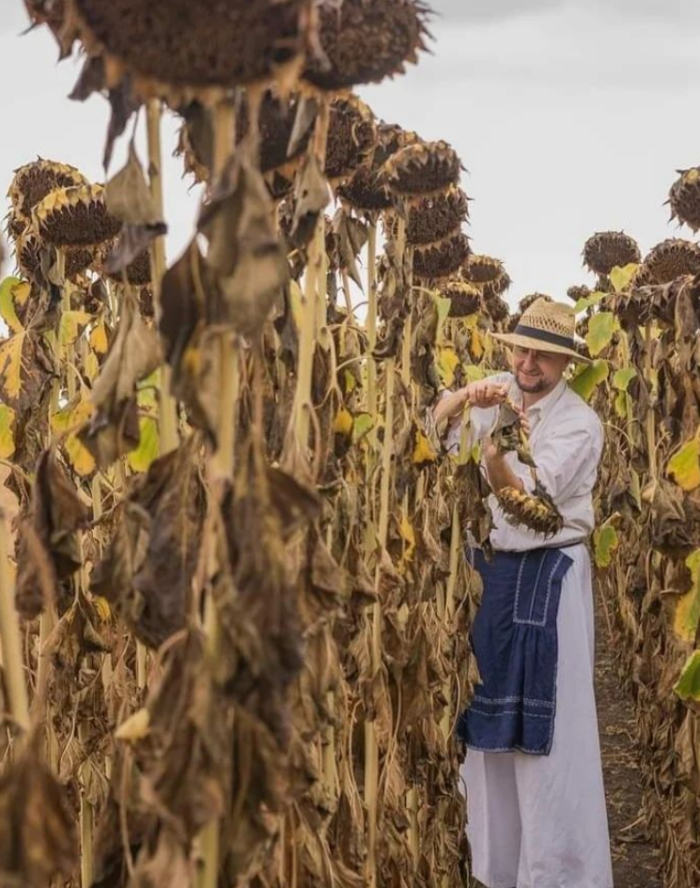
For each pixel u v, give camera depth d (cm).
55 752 307
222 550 152
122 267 171
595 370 480
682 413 366
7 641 162
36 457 321
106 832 198
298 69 143
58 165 333
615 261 748
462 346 612
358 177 305
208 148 159
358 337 355
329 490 264
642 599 566
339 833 300
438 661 375
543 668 441
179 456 174
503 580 450
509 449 411
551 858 439
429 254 388
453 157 299
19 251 332
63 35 154
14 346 311
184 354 151
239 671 155
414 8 184
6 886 136
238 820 167
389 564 318
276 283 144
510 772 470
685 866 454
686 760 398
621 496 574
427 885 418
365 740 332
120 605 184
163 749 154
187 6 138
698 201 329
